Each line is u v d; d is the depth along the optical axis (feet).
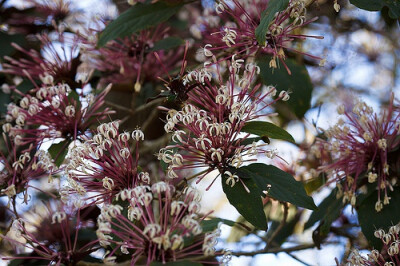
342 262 4.73
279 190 3.81
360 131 4.25
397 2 4.07
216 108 3.84
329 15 5.88
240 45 4.00
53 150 4.23
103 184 3.78
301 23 3.91
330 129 4.31
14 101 4.91
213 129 3.76
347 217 5.16
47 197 5.00
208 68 4.07
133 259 3.54
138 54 5.05
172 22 5.40
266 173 3.84
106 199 3.85
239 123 3.80
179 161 3.72
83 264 3.89
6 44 5.19
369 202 4.19
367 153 4.24
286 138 3.83
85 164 3.81
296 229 5.56
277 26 3.91
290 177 3.84
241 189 3.79
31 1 5.48
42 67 4.74
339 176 4.31
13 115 4.22
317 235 4.52
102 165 3.83
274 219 5.54
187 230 3.48
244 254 4.55
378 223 4.14
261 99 3.89
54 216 3.82
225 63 4.38
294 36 3.95
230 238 5.47
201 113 3.81
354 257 3.98
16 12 5.48
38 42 5.41
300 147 5.41
